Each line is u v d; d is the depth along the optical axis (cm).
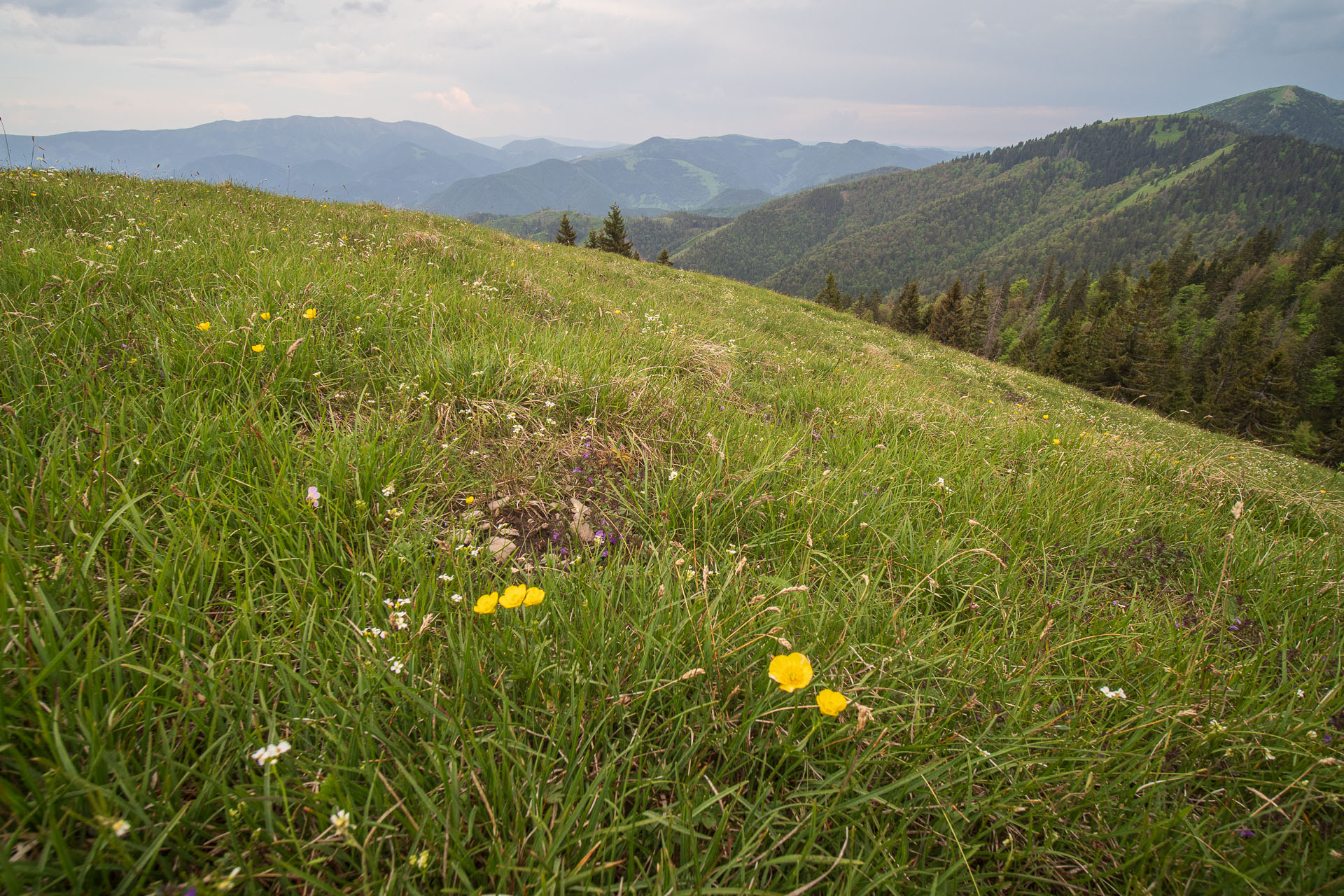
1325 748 168
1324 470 1057
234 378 294
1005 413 790
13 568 153
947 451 448
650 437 363
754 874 133
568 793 137
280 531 200
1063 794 161
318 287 424
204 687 147
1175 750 180
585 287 1006
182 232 604
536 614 190
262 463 238
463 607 186
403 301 459
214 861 124
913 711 179
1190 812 156
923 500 328
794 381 660
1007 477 394
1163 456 557
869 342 2050
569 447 334
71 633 156
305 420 289
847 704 129
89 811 124
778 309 2278
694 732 165
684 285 2158
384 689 152
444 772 135
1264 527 427
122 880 115
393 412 312
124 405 243
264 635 171
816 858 131
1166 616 255
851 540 281
